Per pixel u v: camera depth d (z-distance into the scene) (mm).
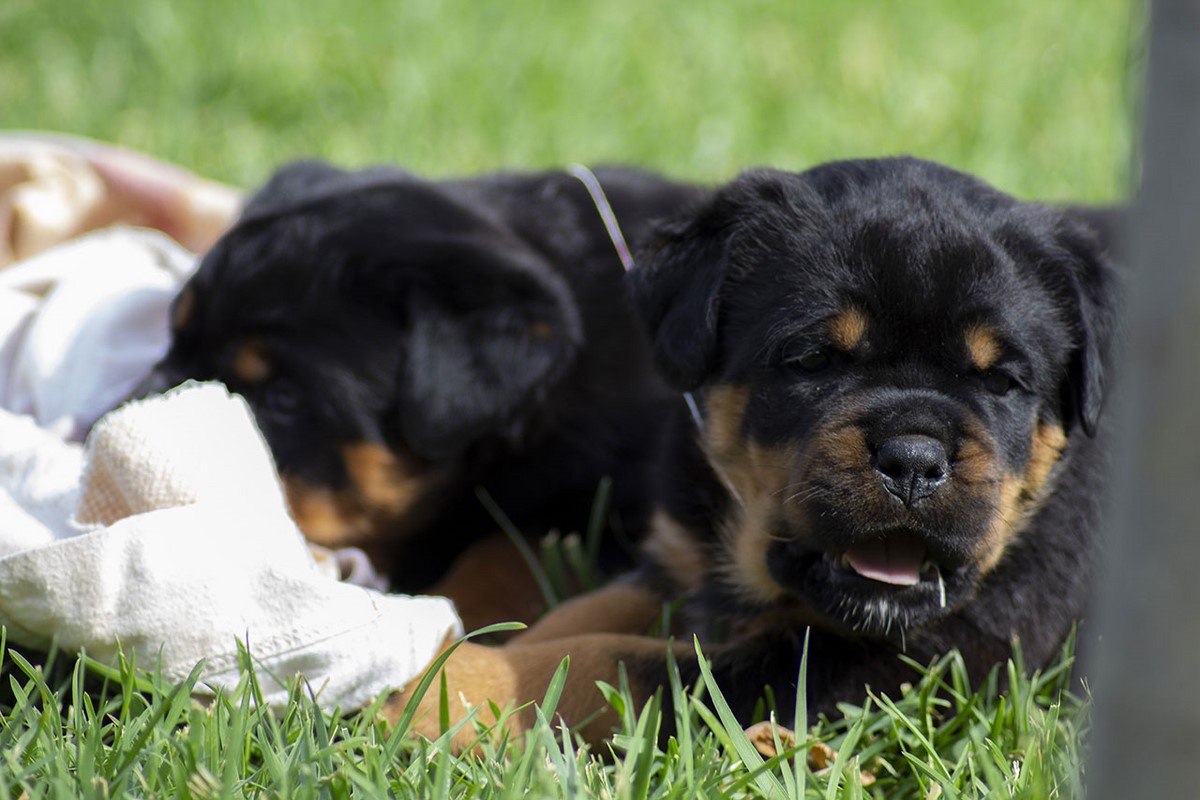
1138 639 1823
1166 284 1725
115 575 3180
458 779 2865
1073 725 3172
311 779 2648
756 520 3635
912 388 3404
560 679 3014
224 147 7781
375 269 4559
